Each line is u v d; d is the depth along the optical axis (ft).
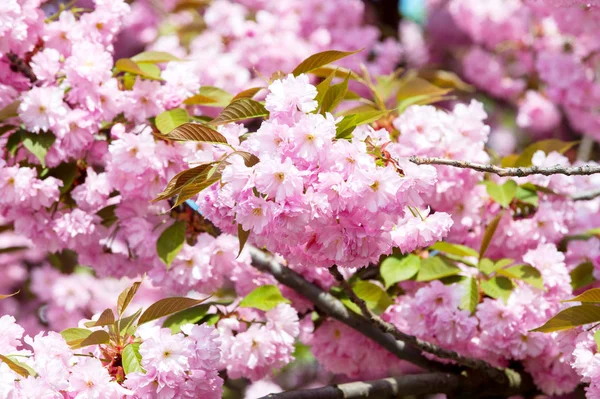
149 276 15.83
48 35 16.06
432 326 15.33
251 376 15.79
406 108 17.02
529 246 17.28
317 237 10.90
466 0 29.43
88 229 15.92
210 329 12.31
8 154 15.93
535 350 15.44
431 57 34.60
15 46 15.81
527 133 33.45
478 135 16.43
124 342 12.51
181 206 16.16
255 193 10.63
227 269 16.16
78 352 13.03
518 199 16.94
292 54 24.34
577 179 19.58
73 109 15.72
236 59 24.40
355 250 10.78
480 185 17.10
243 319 15.80
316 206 10.37
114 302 25.61
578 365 12.67
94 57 15.38
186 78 15.80
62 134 15.05
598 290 12.24
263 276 16.80
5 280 27.09
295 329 15.42
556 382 16.46
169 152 14.96
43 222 15.99
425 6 36.01
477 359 15.71
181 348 11.93
